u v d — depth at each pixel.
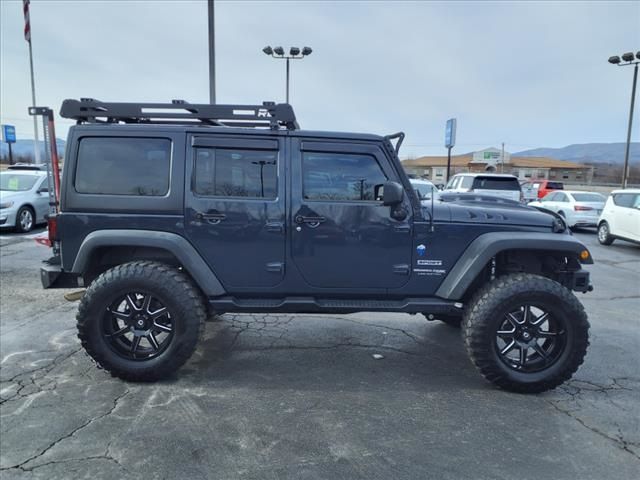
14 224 10.87
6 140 26.52
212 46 10.35
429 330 4.87
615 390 3.52
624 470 2.52
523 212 3.71
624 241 11.84
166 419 2.97
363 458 2.59
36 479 2.36
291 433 2.84
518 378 3.39
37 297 5.79
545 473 2.48
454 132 23.25
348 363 3.96
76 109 3.51
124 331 3.51
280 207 3.47
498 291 3.38
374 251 3.53
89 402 3.17
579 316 3.36
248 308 3.56
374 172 3.55
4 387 3.38
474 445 2.74
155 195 3.45
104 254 3.68
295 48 20.41
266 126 3.74
